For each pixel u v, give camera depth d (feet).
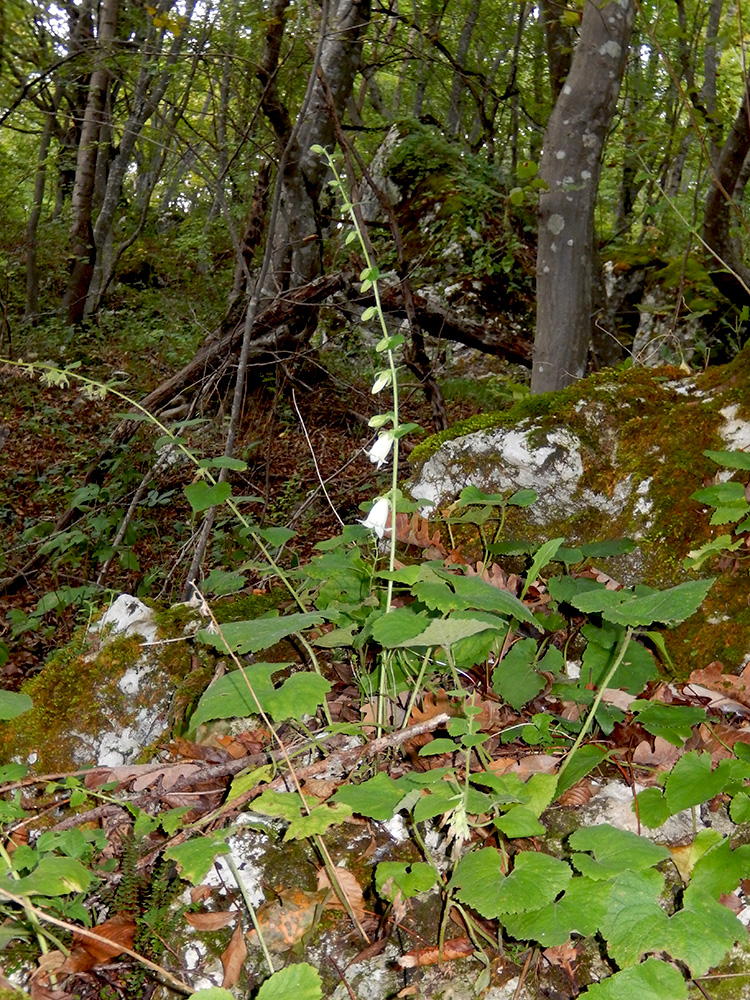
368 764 7.06
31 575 17.06
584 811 6.62
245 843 6.63
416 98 45.14
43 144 36.78
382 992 5.74
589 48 12.89
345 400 23.98
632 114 21.38
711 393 9.89
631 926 5.18
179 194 53.31
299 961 5.92
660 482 9.36
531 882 5.24
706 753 6.45
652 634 7.94
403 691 7.83
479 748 6.81
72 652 8.91
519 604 6.48
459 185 30.04
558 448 9.88
